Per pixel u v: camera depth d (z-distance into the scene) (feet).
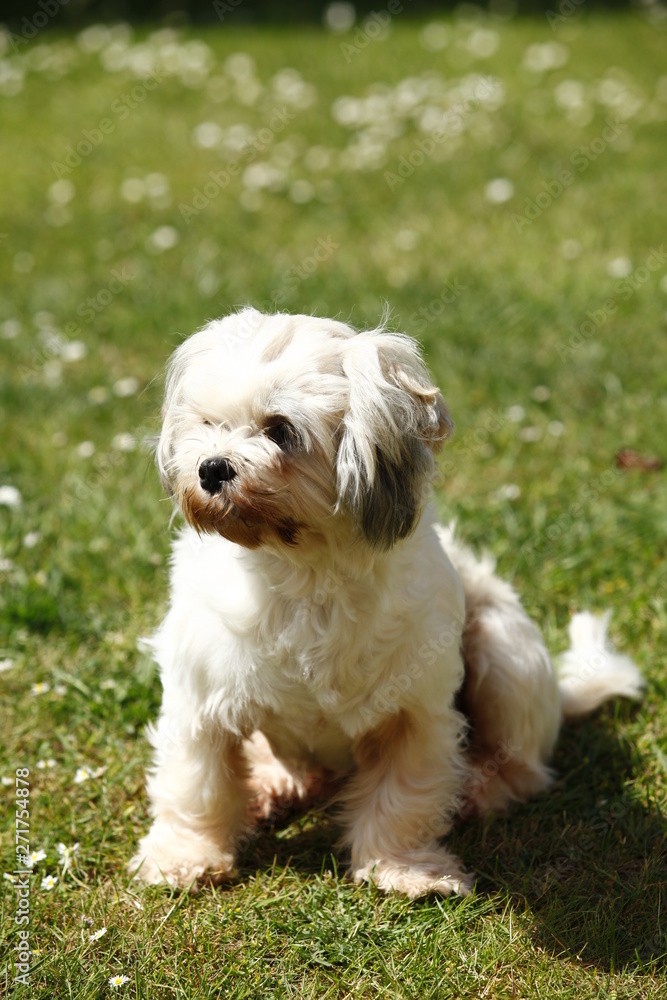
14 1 52.24
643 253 27.22
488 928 10.68
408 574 10.91
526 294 25.09
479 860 11.84
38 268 28.50
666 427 20.10
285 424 10.07
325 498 10.28
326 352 10.38
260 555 10.75
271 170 33.78
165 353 23.81
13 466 19.53
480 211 30.48
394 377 10.50
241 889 11.37
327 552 10.50
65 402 21.83
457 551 13.53
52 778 12.99
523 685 12.66
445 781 11.68
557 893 11.11
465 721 12.24
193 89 41.78
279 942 10.56
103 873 11.64
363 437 9.98
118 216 31.53
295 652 10.70
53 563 16.80
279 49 45.55
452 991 9.98
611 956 10.30
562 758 13.75
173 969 10.18
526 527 17.48
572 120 36.58
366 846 11.53
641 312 24.22
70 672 14.64
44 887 11.17
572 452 19.70
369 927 10.69
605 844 11.78
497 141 35.12
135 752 13.34
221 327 10.94
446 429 11.03
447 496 18.47
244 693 10.97
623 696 14.37
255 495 9.99
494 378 21.66
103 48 46.88
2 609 15.61
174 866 11.36
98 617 15.72
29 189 33.81
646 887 11.11
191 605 11.12
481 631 12.89
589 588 16.29
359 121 37.29
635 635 15.38
